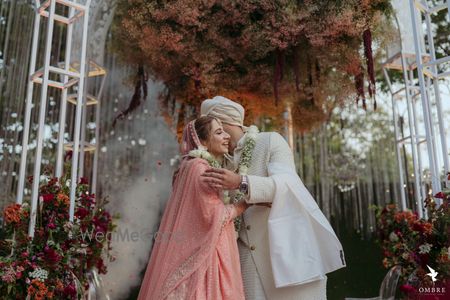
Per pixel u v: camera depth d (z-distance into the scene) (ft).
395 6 14.44
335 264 6.06
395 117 16.61
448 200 10.43
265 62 13.80
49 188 9.17
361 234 22.11
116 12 14.24
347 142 22.66
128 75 16.58
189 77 14.88
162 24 12.68
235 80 14.14
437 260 10.44
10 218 8.40
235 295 5.64
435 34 18.25
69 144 14.43
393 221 14.44
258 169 6.67
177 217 6.07
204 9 12.34
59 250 8.66
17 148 15.76
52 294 8.23
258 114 15.94
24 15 15.47
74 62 14.23
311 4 11.30
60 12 15.56
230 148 7.18
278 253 5.89
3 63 15.34
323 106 16.07
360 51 12.91
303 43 13.04
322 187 21.91
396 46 15.23
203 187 5.97
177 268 5.70
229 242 5.95
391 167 22.40
